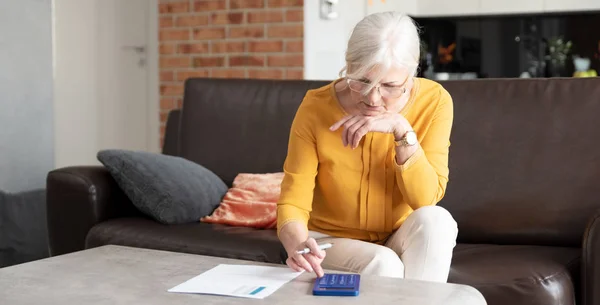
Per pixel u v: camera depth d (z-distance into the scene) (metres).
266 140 2.93
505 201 2.49
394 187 1.90
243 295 1.38
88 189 2.60
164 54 5.10
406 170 1.79
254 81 3.05
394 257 1.72
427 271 1.72
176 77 5.07
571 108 2.52
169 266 1.64
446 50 5.70
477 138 2.58
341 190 1.91
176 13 5.04
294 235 1.74
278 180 2.75
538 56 5.51
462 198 2.54
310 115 1.93
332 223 1.96
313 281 1.50
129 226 2.53
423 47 5.73
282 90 2.98
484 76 5.64
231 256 2.28
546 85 2.59
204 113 3.05
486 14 5.59
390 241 1.87
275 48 4.76
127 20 5.29
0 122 3.68
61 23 5.24
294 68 4.71
